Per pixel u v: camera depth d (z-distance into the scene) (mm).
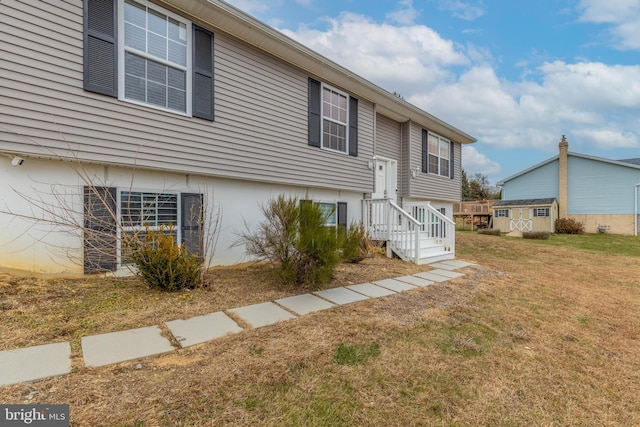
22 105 3668
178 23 4957
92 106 4148
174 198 5238
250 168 5887
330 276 4777
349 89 7836
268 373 2340
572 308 4496
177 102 4973
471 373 2580
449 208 12680
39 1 3758
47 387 1996
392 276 5809
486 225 24156
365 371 2490
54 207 4121
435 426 1944
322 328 3213
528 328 3646
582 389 2455
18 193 3939
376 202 8266
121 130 4391
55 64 3871
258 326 3182
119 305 3514
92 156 4156
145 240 4148
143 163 4598
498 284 5703
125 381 2123
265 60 6121
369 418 1971
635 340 3463
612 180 18922
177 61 4953
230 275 5285
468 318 3818
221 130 5465
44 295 3551
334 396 2158
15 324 2850
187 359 2467
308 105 6934
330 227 4742
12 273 3920
